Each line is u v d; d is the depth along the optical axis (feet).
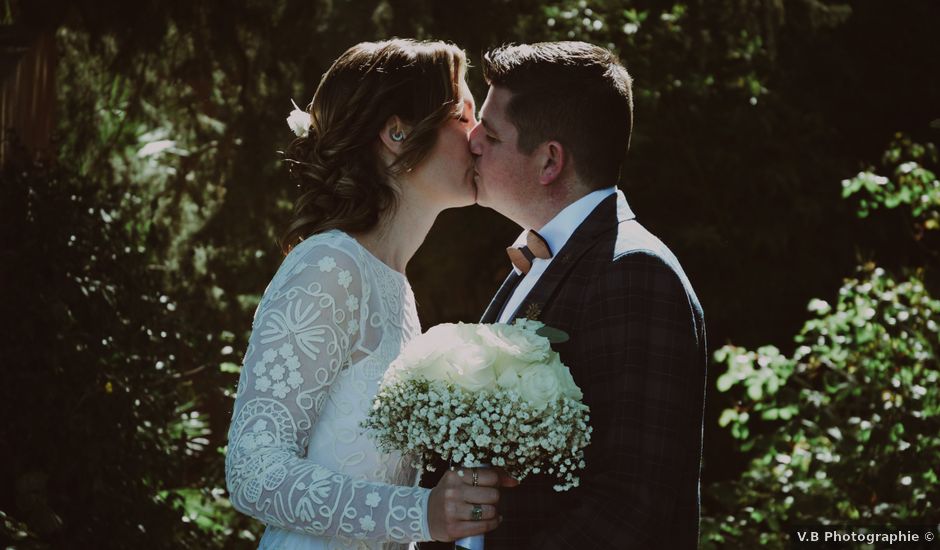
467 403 6.08
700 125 28.66
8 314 14.14
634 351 6.52
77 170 17.98
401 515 6.25
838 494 15.79
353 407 6.87
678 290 6.67
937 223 18.54
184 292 20.76
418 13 18.94
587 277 6.86
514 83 7.23
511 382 6.06
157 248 19.45
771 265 30.14
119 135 22.44
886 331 16.20
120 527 14.53
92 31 18.83
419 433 6.13
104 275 15.75
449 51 7.39
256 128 21.33
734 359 17.15
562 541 6.33
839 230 30.63
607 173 7.27
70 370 14.43
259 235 22.84
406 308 7.43
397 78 7.22
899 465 15.20
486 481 6.18
